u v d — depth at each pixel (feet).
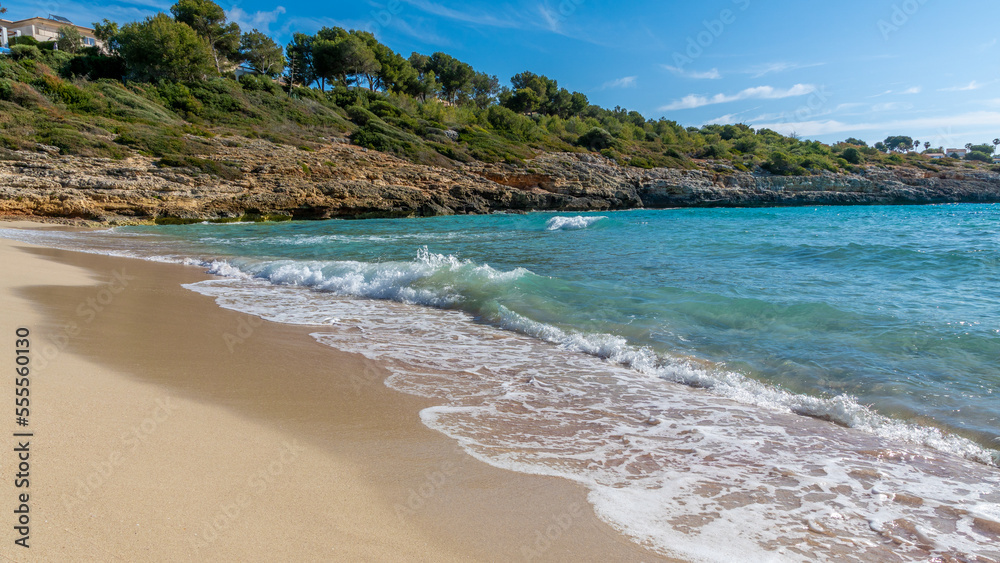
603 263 41.09
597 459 10.74
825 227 77.56
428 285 30.55
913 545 7.96
